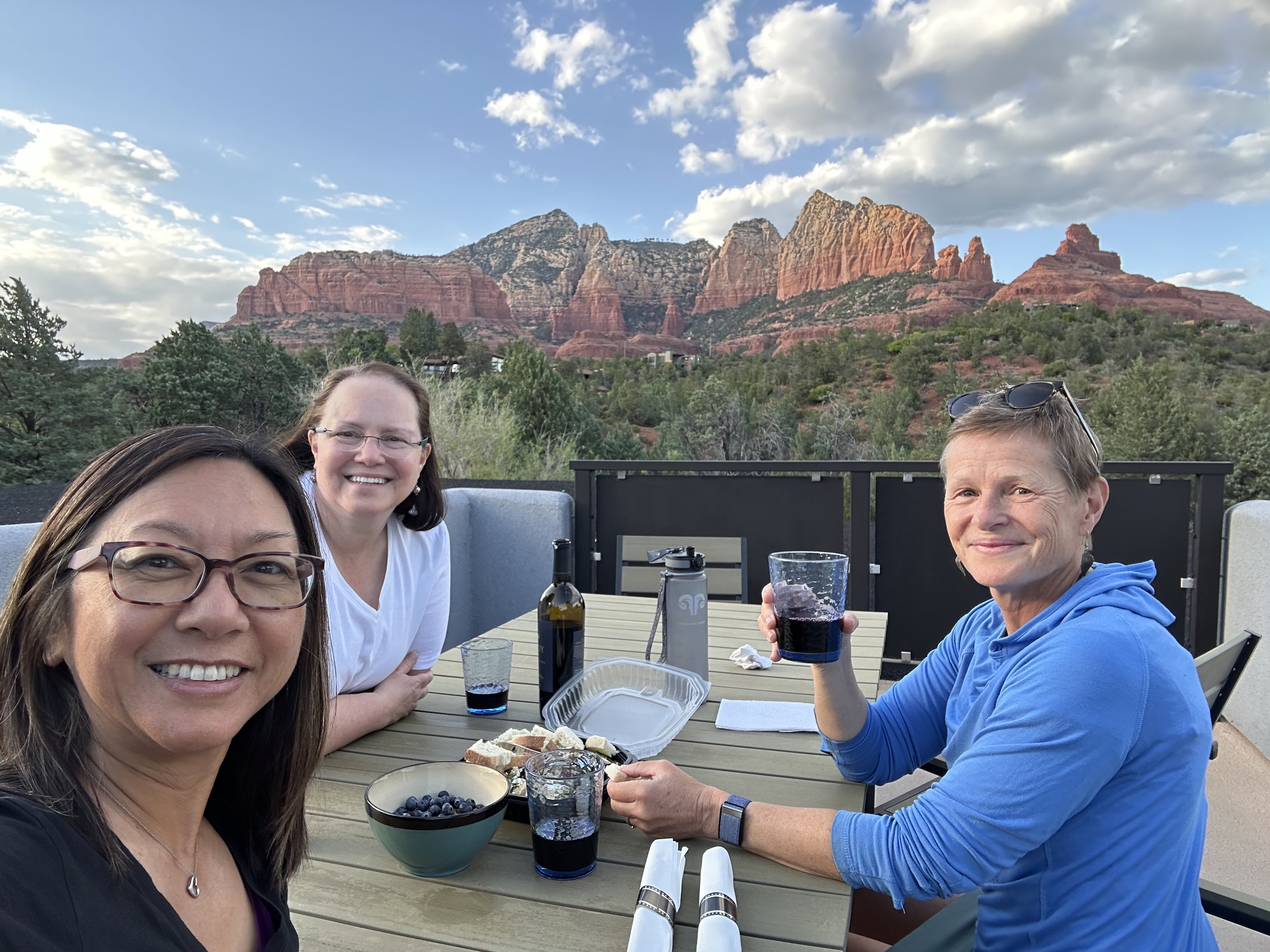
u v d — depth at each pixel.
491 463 7.92
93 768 0.49
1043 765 0.73
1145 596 0.84
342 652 1.27
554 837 0.79
